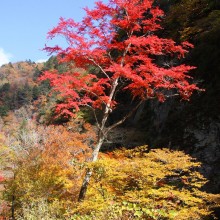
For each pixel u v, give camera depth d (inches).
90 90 391.2
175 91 617.0
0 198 722.2
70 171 555.2
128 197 315.6
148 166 317.4
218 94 502.0
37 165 649.6
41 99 3036.4
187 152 494.6
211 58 549.0
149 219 252.4
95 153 405.4
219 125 465.1
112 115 880.3
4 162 839.1
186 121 530.3
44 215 349.7
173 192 306.3
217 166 438.6
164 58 695.7
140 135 697.0
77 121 903.7
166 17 757.3
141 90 418.6
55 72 396.2
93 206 298.0
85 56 389.4
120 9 404.8
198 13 686.5
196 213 319.9
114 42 435.5
